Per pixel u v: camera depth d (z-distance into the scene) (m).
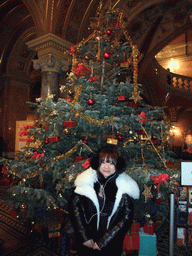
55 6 4.78
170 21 6.79
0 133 8.80
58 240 2.52
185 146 13.70
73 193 1.83
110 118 2.33
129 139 2.81
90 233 1.70
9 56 8.38
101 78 3.15
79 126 2.64
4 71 8.61
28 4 5.17
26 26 7.72
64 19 5.07
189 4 6.10
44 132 2.90
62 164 2.61
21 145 5.93
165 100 11.85
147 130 2.85
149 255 2.16
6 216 3.46
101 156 1.72
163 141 3.03
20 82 8.88
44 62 5.02
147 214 2.50
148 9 6.08
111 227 1.66
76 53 3.24
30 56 8.91
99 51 2.95
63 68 5.16
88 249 1.68
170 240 2.20
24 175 2.67
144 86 11.23
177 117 13.41
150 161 2.85
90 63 2.74
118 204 1.69
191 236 2.57
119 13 3.11
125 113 3.04
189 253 2.46
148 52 7.73
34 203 2.43
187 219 2.59
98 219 1.69
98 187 1.77
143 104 3.19
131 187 1.73
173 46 14.40
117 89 2.83
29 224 2.88
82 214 1.73
